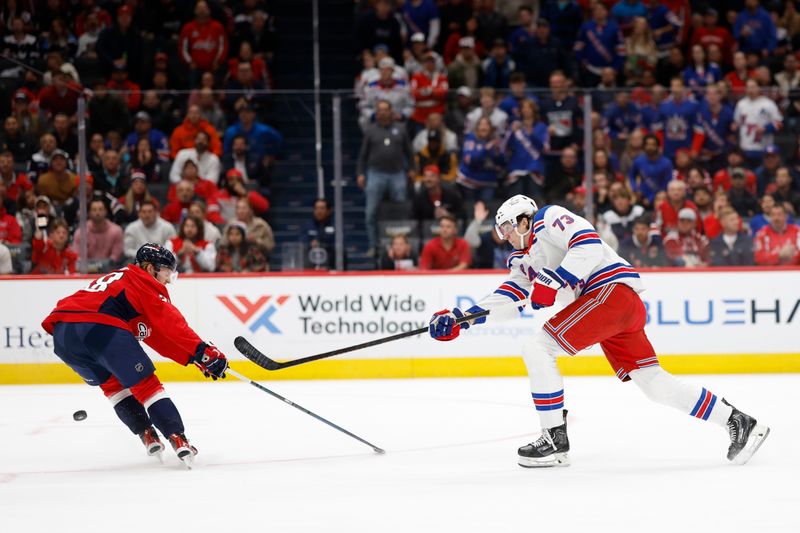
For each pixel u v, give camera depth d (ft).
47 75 76.64
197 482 38.32
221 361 41.68
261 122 76.69
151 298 41.47
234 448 46.62
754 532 29.12
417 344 75.10
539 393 39.93
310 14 115.75
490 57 104.32
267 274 75.10
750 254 76.59
